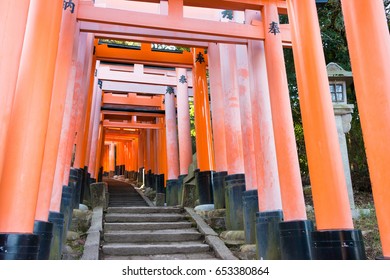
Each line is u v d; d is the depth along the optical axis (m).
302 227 6.22
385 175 3.91
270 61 7.70
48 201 5.68
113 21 7.48
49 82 4.66
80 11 7.39
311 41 5.83
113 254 7.81
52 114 6.13
